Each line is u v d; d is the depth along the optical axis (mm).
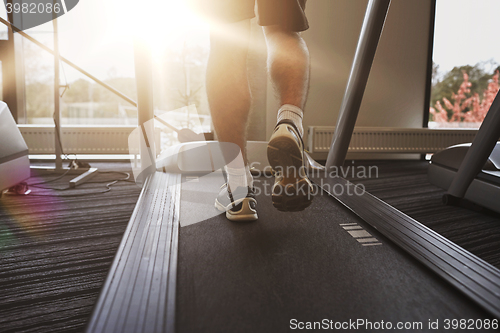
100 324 481
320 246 831
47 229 1118
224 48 886
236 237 888
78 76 2934
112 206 1406
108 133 2801
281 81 850
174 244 810
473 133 3061
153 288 594
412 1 3010
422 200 1581
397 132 2982
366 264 728
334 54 2936
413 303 574
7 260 874
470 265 702
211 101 921
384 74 3061
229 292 602
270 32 884
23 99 2855
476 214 1340
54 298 697
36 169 2127
